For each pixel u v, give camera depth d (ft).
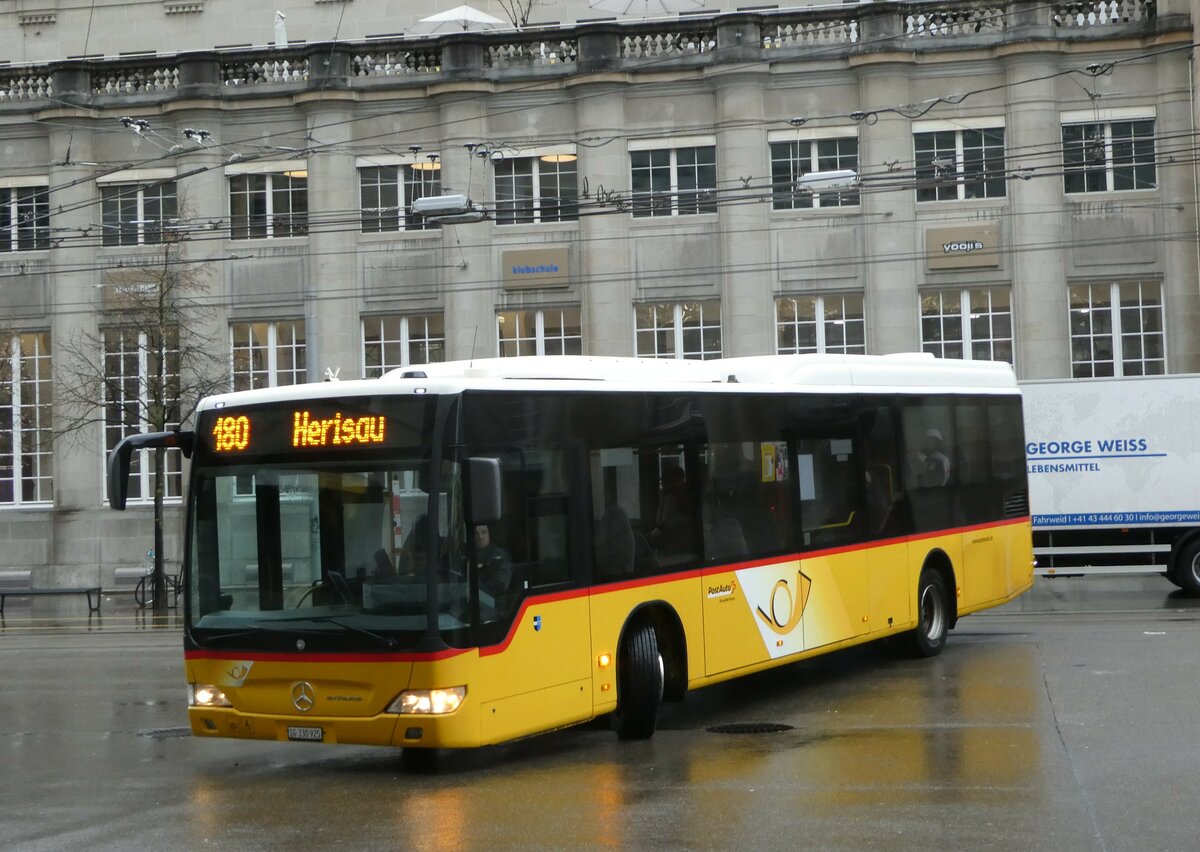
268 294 120.67
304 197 120.98
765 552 46.98
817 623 49.29
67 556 123.34
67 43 145.79
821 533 50.08
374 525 35.88
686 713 46.65
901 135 112.98
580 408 39.96
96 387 112.47
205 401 38.63
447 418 35.78
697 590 43.60
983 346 113.09
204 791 36.24
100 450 124.57
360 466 36.27
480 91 117.60
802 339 115.03
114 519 123.34
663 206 114.32
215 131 121.60
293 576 36.63
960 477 59.31
